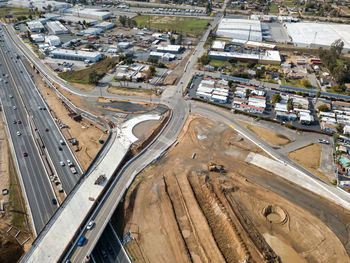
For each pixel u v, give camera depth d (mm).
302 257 66125
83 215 71375
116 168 88000
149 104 127938
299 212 77250
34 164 91938
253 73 158625
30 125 112188
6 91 138000
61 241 65000
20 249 66062
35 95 135375
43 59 177625
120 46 195750
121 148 97438
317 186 85438
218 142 104188
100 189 79500
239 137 107000
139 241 69000
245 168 92500
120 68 161500
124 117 116938
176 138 105750
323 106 120938
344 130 105688
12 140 102812
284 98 131250
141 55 185250
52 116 118438
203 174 89188
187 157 96438
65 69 161000
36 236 69188
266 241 69625
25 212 75375
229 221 73562
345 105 127062
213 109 125312
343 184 84062
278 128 112438
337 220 75062
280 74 159375
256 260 64875
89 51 185875
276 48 199375
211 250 67125
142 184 84375
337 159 94500
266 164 93812
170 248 67375
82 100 130125
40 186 83500
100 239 69438
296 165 93000
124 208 76062
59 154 96500
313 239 70062
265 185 86000
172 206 78000
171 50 189250
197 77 155625
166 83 148125
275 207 78625
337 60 177625
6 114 119125
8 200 78188
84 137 105375
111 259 64938
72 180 85875
